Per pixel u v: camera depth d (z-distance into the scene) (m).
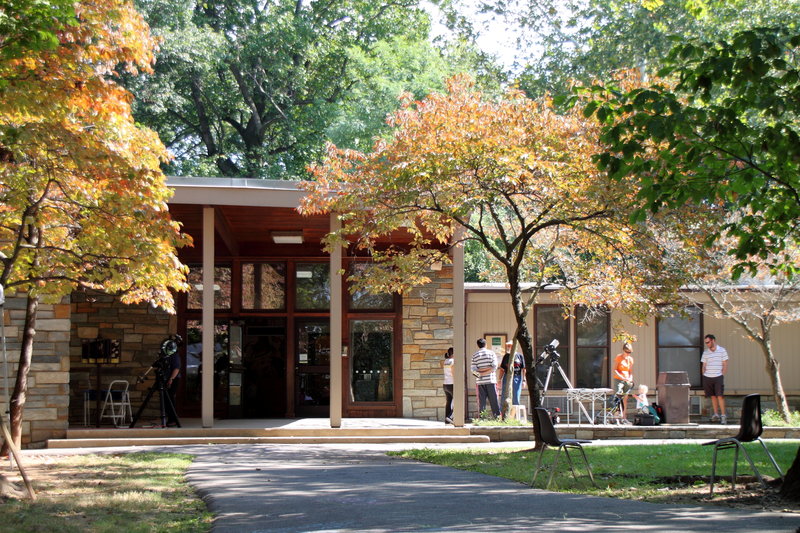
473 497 9.02
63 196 11.41
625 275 14.47
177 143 35.25
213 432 15.87
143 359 18.50
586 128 13.04
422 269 15.42
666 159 9.22
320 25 33.91
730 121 8.54
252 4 32.75
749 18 24.02
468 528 6.96
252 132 34.03
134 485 10.03
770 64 8.64
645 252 13.87
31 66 9.61
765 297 18.70
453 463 12.43
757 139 8.92
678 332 21.02
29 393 15.23
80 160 9.98
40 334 15.38
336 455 13.79
